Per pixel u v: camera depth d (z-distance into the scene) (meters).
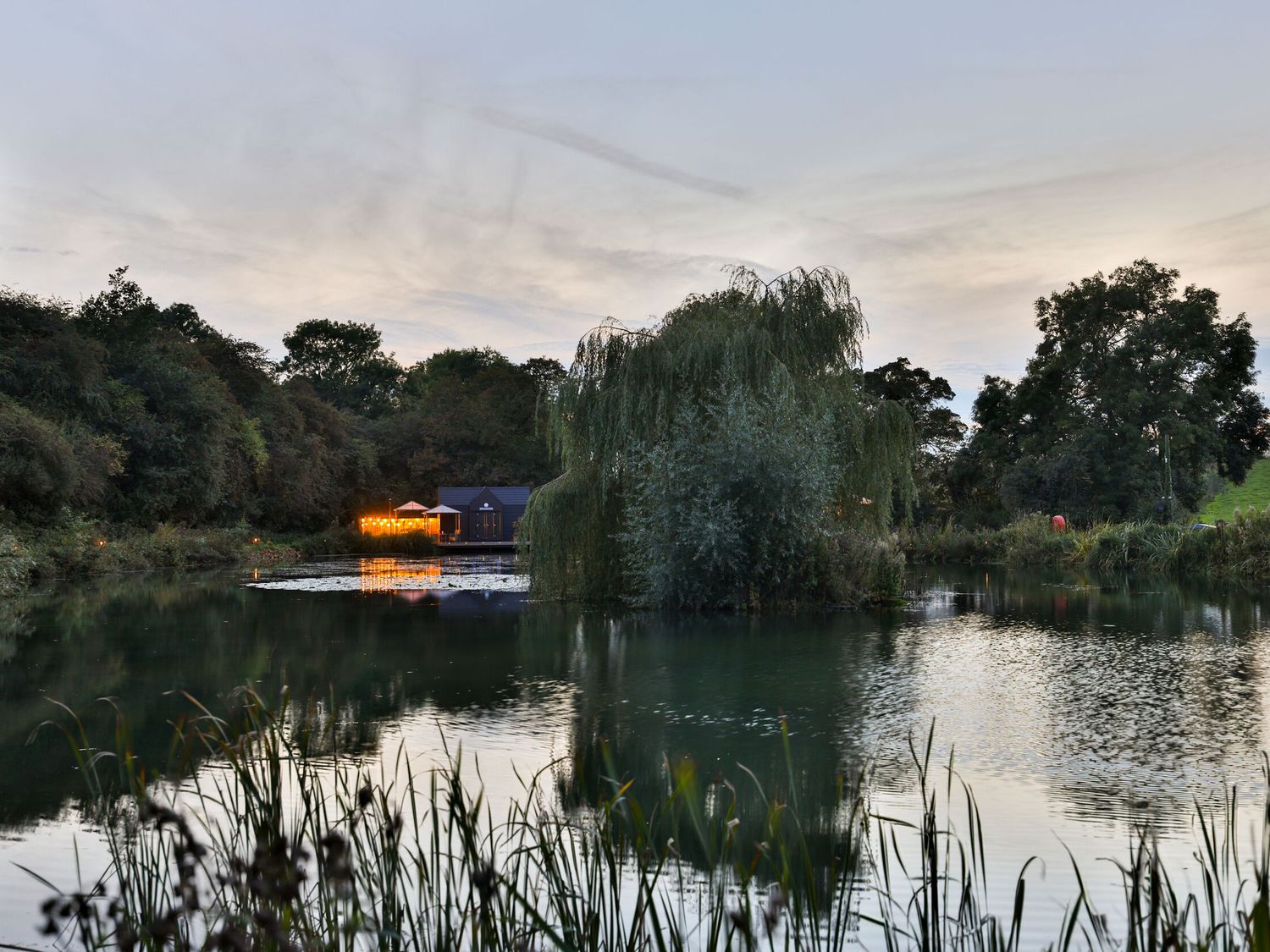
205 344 53.91
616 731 9.01
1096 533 35.28
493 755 8.08
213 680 11.74
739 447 19.11
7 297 37.25
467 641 15.23
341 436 61.28
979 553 39.06
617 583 21.73
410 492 64.75
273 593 24.14
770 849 5.73
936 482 56.72
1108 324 49.56
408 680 11.80
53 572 29.45
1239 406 49.41
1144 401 46.19
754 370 20.09
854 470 21.70
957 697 10.59
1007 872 5.41
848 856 4.11
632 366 20.44
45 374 35.97
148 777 7.27
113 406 39.84
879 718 9.55
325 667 12.77
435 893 3.65
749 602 19.83
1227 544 28.72
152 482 39.75
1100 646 14.44
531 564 21.61
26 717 9.73
